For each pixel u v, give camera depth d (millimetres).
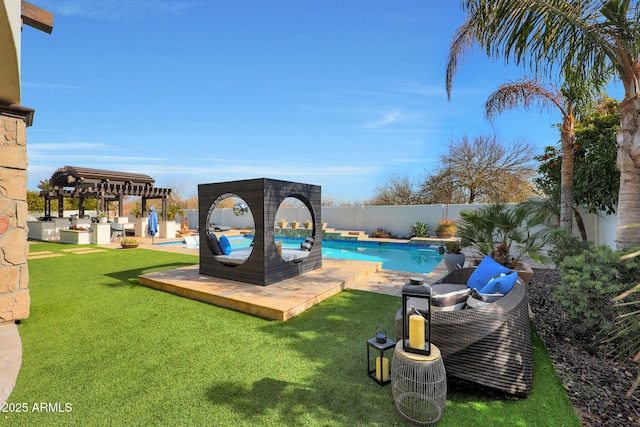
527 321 3002
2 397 2631
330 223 19406
